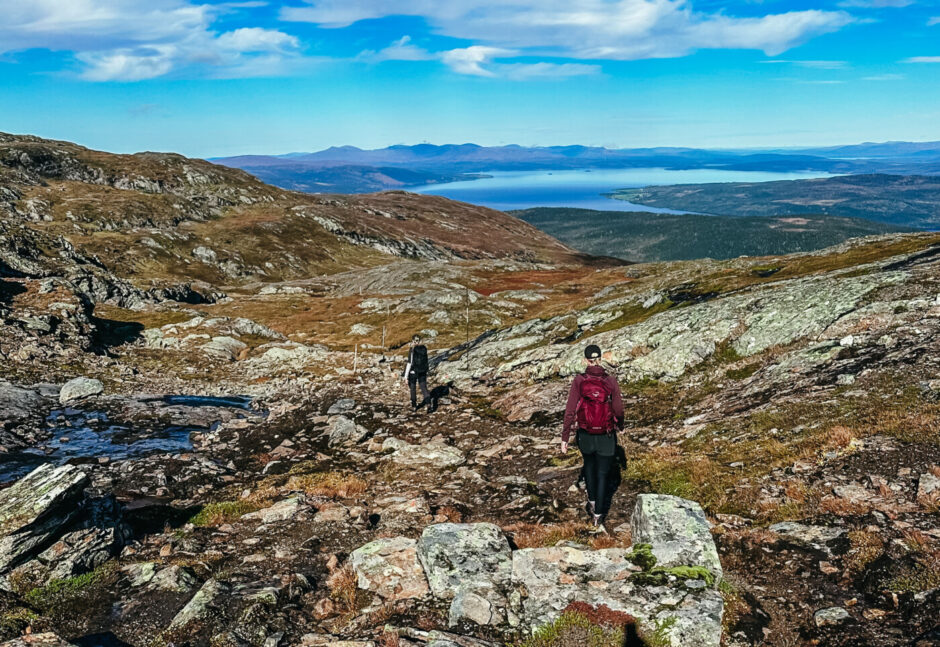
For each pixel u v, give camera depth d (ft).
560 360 82.23
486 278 463.83
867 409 37.91
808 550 23.50
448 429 62.54
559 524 31.60
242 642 19.93
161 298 297.12
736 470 34.73
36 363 96.63
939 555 20.68
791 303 68.90
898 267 83.46
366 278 476.95
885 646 16.88
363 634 20.12
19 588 23.39
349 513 34.86
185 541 30.25
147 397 85.30
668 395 61.16
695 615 19.03
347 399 79.25
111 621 21.98
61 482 25.98
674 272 326.44
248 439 64.08
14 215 592.19
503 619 20.16
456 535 26.17
